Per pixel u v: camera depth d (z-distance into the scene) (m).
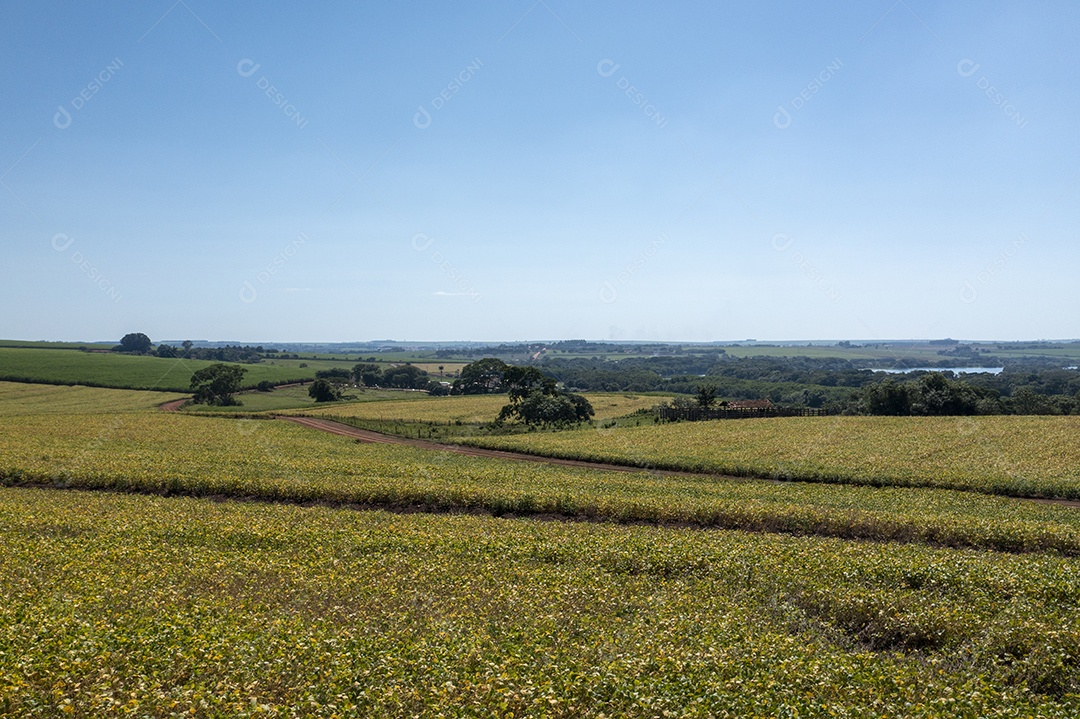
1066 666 14.09
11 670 11.55
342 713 10.84
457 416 97.31
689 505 33.03
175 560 22.39
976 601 18.67
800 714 11.06
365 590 18.84
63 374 134.38
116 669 12.38
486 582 19.98
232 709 10.81
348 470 46.41
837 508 34.75
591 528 29.14
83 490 40.97
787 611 17.66
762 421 80.81
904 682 12.66
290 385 144.75
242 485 39.16
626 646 14.24
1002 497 38.50
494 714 10.80
